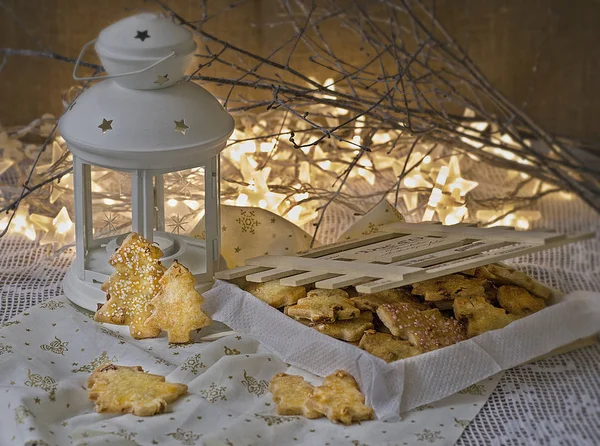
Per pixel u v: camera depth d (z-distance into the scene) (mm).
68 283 1128
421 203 1362
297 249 1188
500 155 1507
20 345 1040
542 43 1541
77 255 1117
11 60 1594
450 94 1418
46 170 1313
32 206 1335
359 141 1456
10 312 1139
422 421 962
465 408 982
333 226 1346
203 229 1146
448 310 1090
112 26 1056
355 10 1587
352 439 937
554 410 987
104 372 991
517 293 1093
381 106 1217
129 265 1074
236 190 1301
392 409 962
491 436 954
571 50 1590
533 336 1035
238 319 1067
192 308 1062
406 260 1084
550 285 1195
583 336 1062
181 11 1584
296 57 1614
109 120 1042
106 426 932
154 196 1098
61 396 965
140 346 1058
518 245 1099
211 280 1113
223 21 1594
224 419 959
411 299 1086
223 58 1599
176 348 1056
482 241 1121
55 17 1577
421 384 982
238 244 1171
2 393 962
